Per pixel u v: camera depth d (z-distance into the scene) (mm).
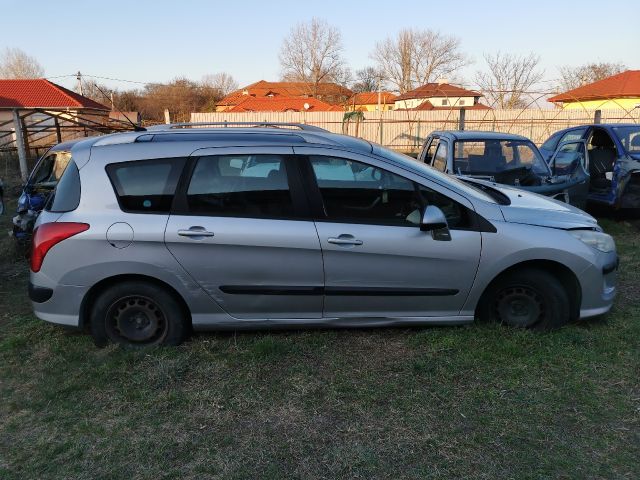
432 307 4121
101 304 4031
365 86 61438
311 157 3975
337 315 4086
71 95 36812
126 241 3859
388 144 30359
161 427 3184
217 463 2850
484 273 4047
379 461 2838
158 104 57812
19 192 12430
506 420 3176
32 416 3328
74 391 3590
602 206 9289
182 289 3951
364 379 3660
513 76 43469
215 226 3873
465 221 4043
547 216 4211
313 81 62031
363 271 3969
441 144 8352
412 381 3619
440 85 47750
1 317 4965
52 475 2785
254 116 30469
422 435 3053
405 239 3945
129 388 3594
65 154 7359
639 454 2857
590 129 9914
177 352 4039
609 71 49531
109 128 19219
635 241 7715
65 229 3871
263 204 3939
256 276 3949
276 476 2740
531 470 2744
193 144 3984
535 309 4211
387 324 4148
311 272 3953
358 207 3980
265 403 3408
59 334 4465
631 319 4562
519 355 3885
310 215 3938
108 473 2791
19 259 6891
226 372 3785
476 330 4180
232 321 4070
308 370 3783
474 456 2863
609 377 3631
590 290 4172
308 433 3100
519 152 7961
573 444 2949
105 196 3918
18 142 15508
